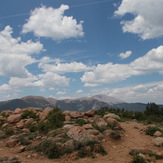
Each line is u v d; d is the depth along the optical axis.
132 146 13.66
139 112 34.53
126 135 16.62
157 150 12.55
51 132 17.48
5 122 25.98
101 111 33.78
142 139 15.64
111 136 15.41
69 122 22.44
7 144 14.92
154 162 10.16
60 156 11.72
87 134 13.87
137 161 10.02
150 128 17.91
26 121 24.73
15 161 10.62
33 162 10.77
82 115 28.92
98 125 19.02
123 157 11.30
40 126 19.66
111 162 10.43
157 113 40.69
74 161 10.86
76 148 12.37
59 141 13.71
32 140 16.20
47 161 11.00
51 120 22.22
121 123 23.95
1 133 19.47
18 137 16.83
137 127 20.42
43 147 12.99
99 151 12.09
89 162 10.58
